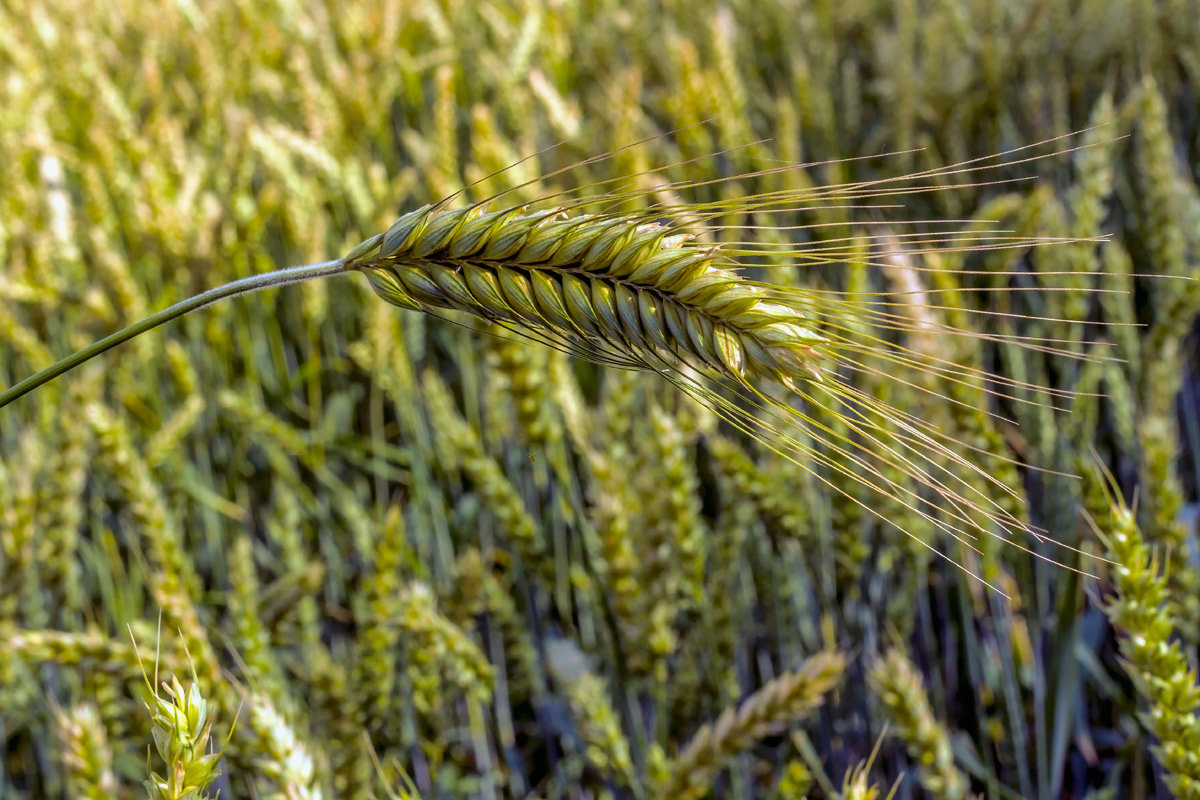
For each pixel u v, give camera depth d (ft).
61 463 2.77
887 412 2.09
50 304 3.55
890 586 2.84
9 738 3.27
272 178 3.46
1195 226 2.90
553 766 2.81
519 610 3.03
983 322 3.00
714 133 3.38
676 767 2.37
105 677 2.51
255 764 2.28
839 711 2.75
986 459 2.55
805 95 3.89
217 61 4.80
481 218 2.08
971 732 2.82
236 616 2.52
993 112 3.93
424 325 3.60
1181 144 3.95
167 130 3.92
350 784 2.50
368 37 4.26
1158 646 2.23
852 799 2.16
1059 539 2.72
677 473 2.54
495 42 5.28
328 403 3.82
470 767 2.97
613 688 2.70
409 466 3.44
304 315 3.46
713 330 2.05
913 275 2.56
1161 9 4.19
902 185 3.72
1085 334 3.36
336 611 3.17
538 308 2.08
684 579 2.60
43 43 5.27
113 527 3.46
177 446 3.13
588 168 3.33
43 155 4.08
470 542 3.25
